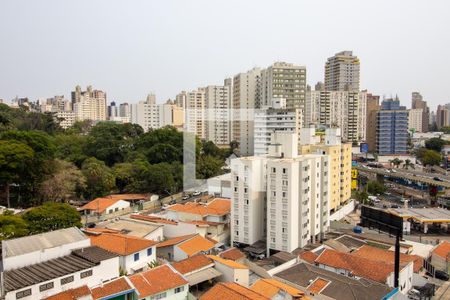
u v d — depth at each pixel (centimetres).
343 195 9475
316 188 6575
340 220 8675
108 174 9125
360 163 16088
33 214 5603
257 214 6250
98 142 10762
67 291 3575
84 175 8831
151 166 9712
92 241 4906
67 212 5916
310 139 9481
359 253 5762
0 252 4478
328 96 19000
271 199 5969
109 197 8756
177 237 6012
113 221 6606
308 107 18925
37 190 7725
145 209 8750
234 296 3778
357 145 18538
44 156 7812
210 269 4728
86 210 7956
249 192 6084
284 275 4731
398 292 4256
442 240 7350
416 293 4850
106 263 4028
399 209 9106
